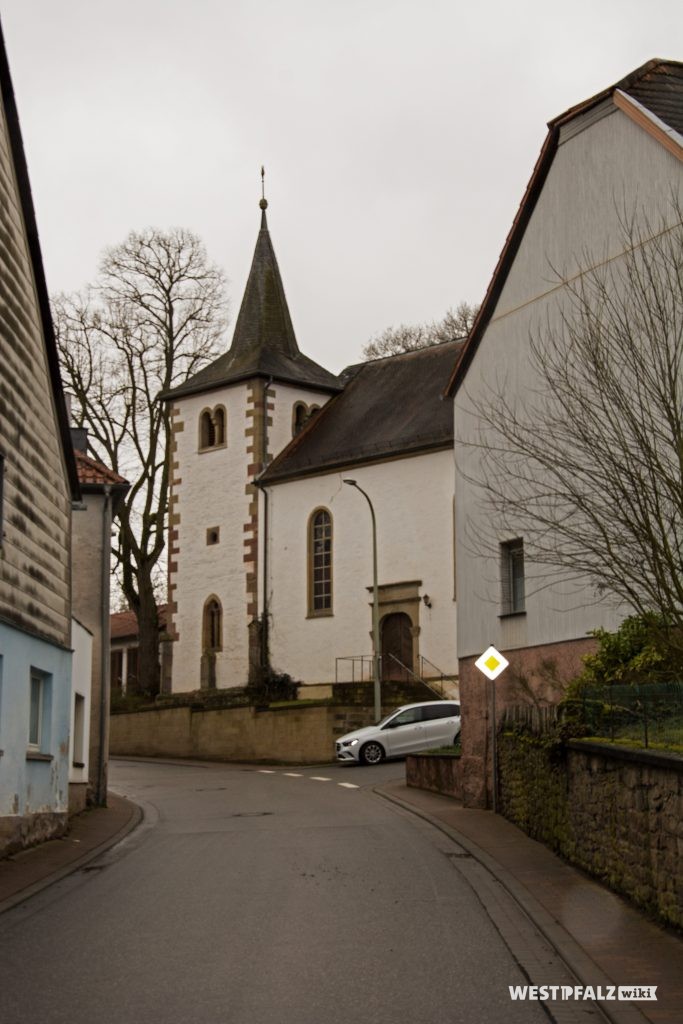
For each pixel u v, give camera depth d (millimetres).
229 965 9039
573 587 19906
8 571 16750
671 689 11141
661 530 12211
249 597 48125
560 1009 7727
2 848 15938
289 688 45781
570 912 11062
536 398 20719
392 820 20516
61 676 19391
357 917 11016
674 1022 7336
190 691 49688
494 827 18750
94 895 12547
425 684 41219
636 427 12609
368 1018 7504
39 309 18750
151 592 52281
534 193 21047
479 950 9547
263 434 49219
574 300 19797
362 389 50406
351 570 44750
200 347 51469
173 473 51781
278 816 21797
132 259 50844
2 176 17062
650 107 18906
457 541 23875
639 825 11242
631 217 18625
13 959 9391
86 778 23516
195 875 13930
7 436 16891
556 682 18000
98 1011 7758
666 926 10289
